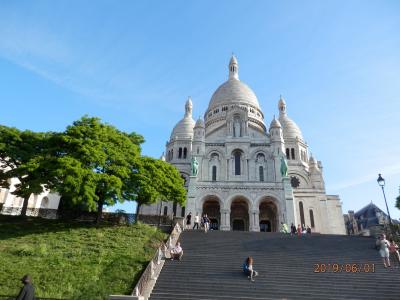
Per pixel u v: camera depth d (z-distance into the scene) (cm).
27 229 3031
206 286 1936
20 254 2308
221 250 2620
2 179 3547
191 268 2200
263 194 4888
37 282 1878
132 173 3578
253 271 2089
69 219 3591
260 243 2867
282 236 3125
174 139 6950
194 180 5019
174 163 6481
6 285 1812
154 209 5738
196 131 5675
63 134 3412
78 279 1952
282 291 1892
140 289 1752
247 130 5722
